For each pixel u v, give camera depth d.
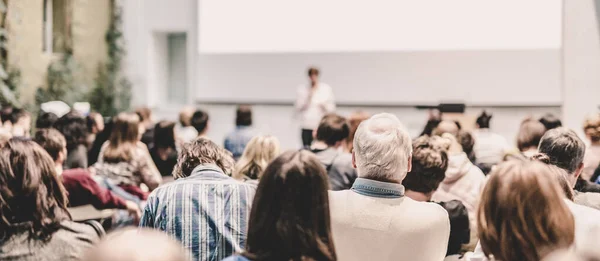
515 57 10.88
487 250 2.23
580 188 4.15
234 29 12.27
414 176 3.52
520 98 10.89
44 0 11.70
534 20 10.78
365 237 2.81
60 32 11.96
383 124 2.90
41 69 11.25
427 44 11.29
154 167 5.88
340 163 5.04
